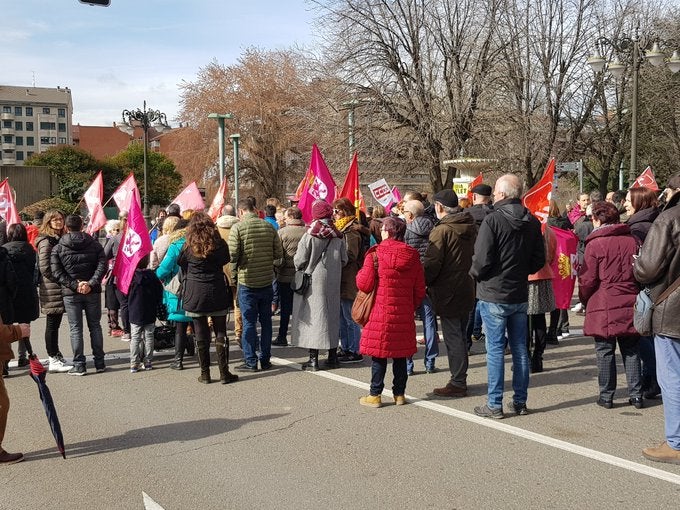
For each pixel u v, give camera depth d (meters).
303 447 5.38
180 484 4.71
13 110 122.62
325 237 7.69
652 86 28.38
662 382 5.00
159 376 7.85
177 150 42.94
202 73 42.41
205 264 7.26
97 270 7.97
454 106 25.22
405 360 6.45
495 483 4.63
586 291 6.23
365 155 26.03
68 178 55.06
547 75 25.53
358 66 25.58
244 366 8.02
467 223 6.72
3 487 4.74
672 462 4.94
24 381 7.77
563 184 35.50
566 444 5.36
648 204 6.80
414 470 4.88
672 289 4.84
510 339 6.16
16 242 8.05
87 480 4.83
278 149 40.31
